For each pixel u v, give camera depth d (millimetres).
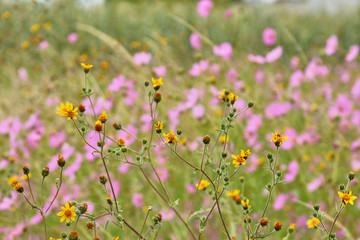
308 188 2723
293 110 3541
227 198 2135
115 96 3430
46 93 3604
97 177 2746
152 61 4430
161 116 3088
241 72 3842
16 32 5656
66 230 2426
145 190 2779
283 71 4531
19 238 2326
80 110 1516
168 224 2527
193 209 2523
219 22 5879
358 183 2525
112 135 2598
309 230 2527
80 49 5902
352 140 3250
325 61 5266
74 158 3131
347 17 9625
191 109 3066
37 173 2807
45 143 3365
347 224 2512
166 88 3340
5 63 5082
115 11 8023
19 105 3723
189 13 7695
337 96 3793
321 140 3158
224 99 1562
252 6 7293
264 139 3318
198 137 2736
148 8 8734
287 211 2652
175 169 2752
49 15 5965
